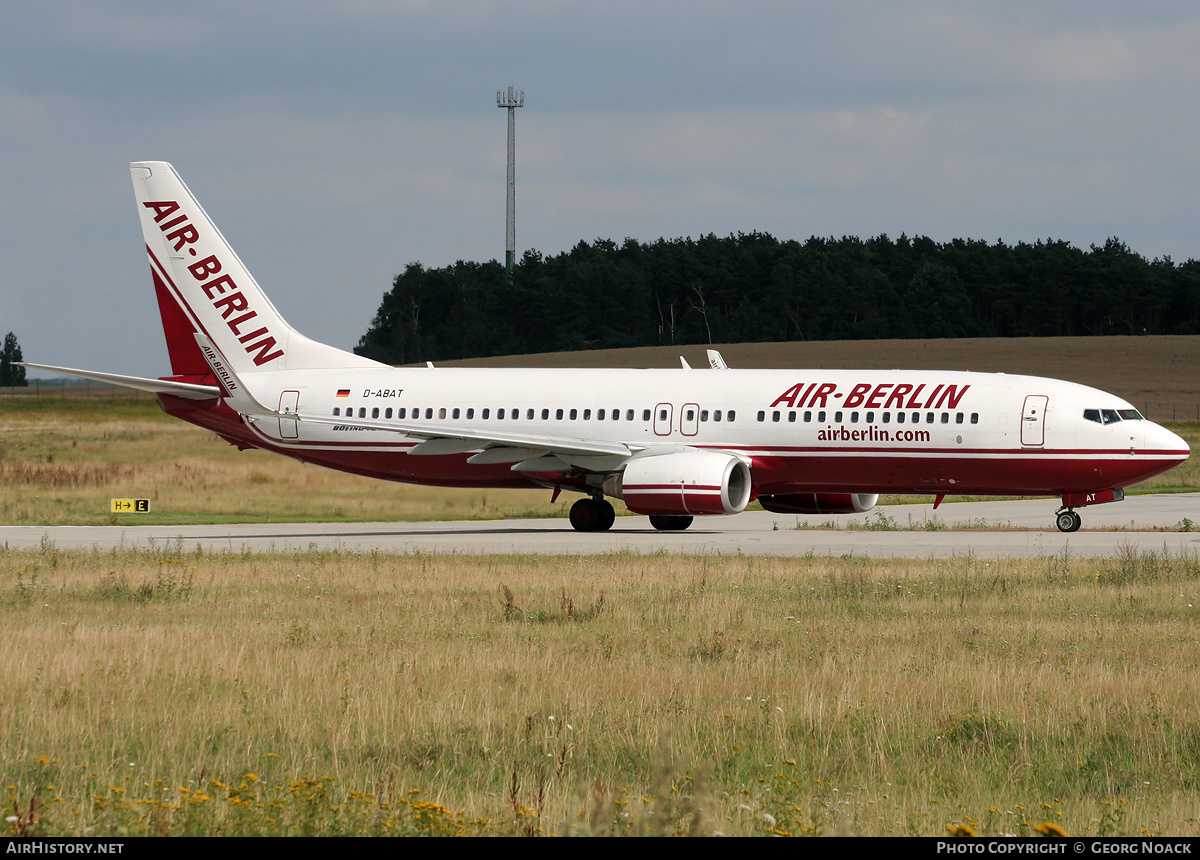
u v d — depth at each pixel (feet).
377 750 134.82
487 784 122.72
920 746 137.49
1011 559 321.11
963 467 411.54
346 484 607.78
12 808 108.58
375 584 273.54
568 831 101.71
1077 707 153.07
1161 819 112.98
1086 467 400.06
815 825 107.45
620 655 187.93
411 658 181.78
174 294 501.15
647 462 418.51
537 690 160.97
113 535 426.92
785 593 256.73
